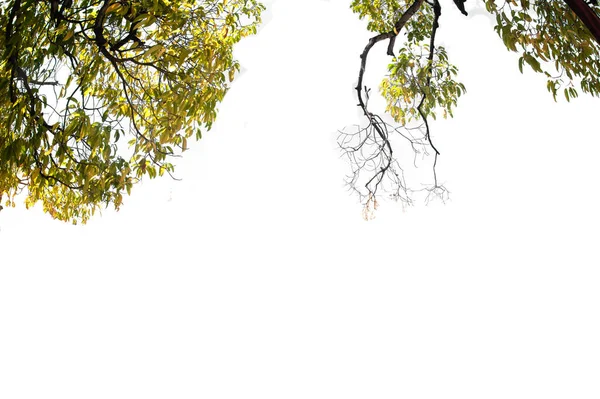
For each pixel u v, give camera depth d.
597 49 3.70
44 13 3.92
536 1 3.75
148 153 4.49
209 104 4.49
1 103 3.79
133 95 4.48
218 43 4.58
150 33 4.23
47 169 4.38
